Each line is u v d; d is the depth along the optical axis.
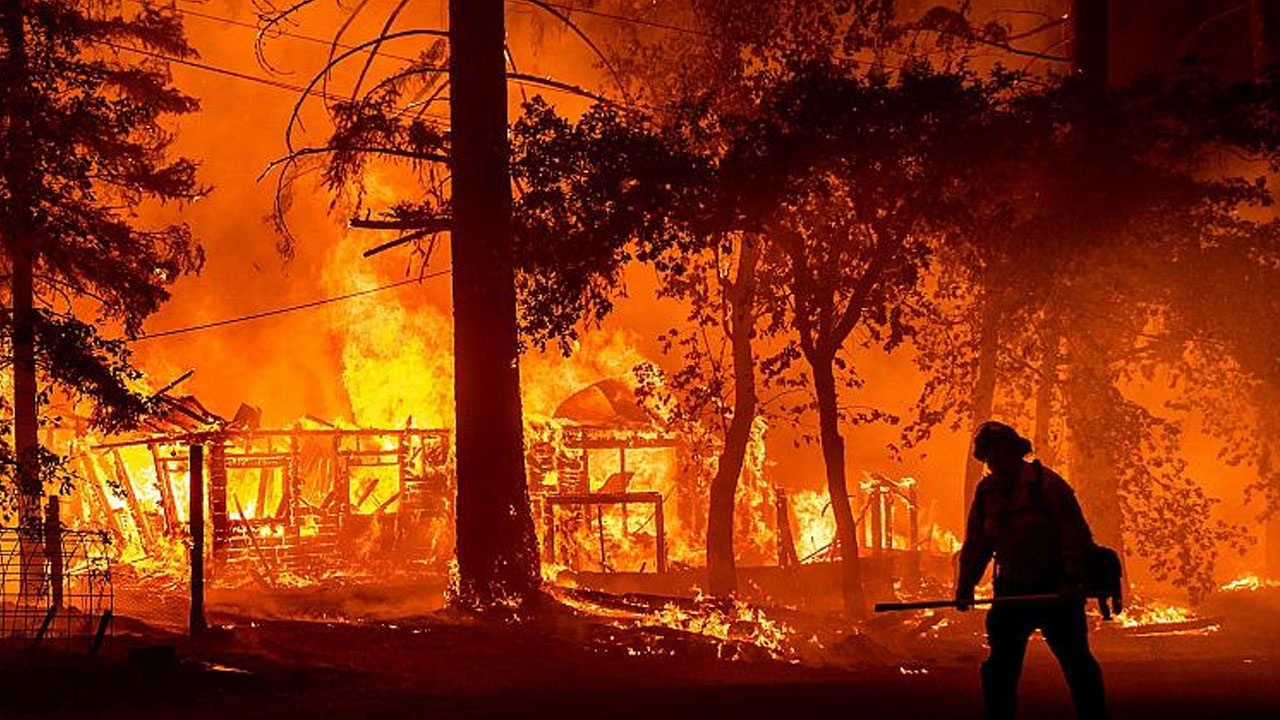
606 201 18.34
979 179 18.64
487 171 21.11
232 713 12.24
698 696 12.90
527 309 18.92
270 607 22.56
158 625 18.72
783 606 21.83
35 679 13.14
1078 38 22.16
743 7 21.36
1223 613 21.64
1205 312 19.58
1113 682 14.35
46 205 19.52
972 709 11.50
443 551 29.02
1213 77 19.72
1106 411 20.30
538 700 12.99
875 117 17.73
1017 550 9.03
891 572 24.14
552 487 28.55
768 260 20.59
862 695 12.74
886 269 19.30
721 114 20.88
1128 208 18.80
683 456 30.77
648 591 23.61
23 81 18.72
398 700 13.30
